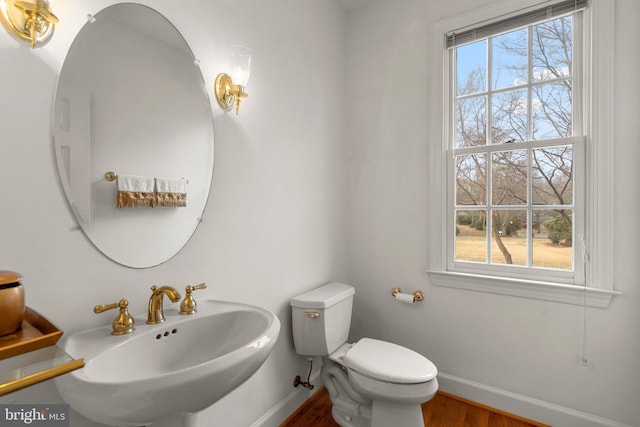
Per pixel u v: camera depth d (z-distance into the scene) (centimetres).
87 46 94
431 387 137
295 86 182
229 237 143
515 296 175
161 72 115
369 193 223
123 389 66
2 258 79
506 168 180
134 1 107
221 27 138
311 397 195
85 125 94
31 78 83
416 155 204
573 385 161
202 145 129
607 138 150
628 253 147
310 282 195
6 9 79
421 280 204
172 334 104
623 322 149
